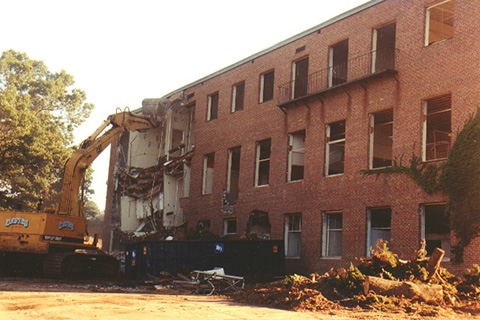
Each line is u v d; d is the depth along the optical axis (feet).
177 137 118.62
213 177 99.35
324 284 46.78
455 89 61.16
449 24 67.92
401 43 68.49
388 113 70.08
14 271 79.97
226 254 70.08
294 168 84.07
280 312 38.42
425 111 64.90
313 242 75.82
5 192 171.83
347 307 41.19
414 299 42.42
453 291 45.24
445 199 60.08
